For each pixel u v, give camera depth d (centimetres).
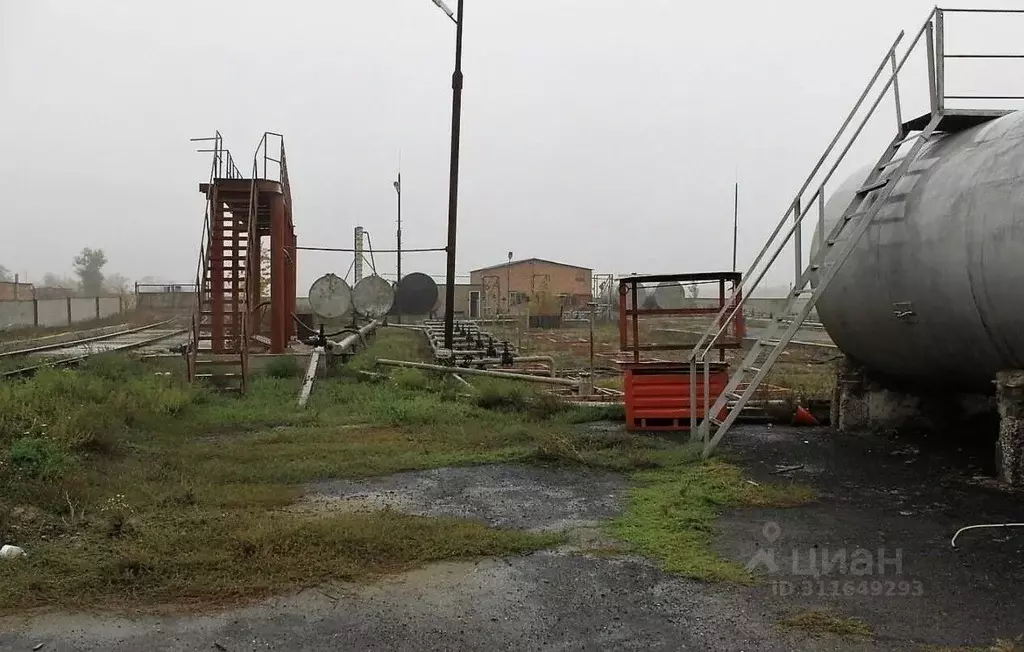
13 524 551
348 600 446
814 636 398
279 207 1808
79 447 779
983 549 533
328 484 731
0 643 390
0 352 2064
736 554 527
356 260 3309
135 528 560
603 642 393
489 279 7581
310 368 1441
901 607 434
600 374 1848
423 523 581
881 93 879
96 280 10219
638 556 523
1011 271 675
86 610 429
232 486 700
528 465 812
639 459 820
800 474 768
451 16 1730
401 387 1365
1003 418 725
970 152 775
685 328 3950
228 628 409
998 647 381
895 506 649
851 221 902
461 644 391
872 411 1015
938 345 813
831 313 978
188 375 1318
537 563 509
